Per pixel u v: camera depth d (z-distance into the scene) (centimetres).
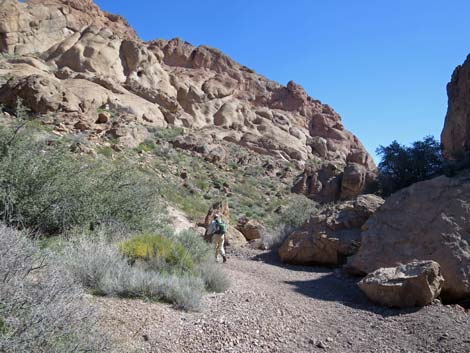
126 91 4700
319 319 612
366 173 3052
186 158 3597
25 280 348
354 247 1094
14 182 739
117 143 2777
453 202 855
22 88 2539
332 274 1004
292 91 8581
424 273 659
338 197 3306
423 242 819
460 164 1794
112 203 916
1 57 4362
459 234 784
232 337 482
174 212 1758
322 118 8369
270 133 6525
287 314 610
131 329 449
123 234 857
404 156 2161
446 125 2731
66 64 4819
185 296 573
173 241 854
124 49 5372
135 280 579
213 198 2720
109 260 611
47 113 2548
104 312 473
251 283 826
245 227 1731
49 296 328
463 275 702
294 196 3362
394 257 839
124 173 1009
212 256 966
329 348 498
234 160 4569
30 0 5728
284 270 1076
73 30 5725
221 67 8394
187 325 497
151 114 4494
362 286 730
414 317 605
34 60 4412
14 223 722
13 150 782
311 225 1226
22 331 286
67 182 825
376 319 616
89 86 4094
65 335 317
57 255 570
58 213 777
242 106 6931
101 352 338
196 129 5388
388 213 952
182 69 7850
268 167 4738
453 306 661
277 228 1561
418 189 946
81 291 402
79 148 1738
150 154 3042
